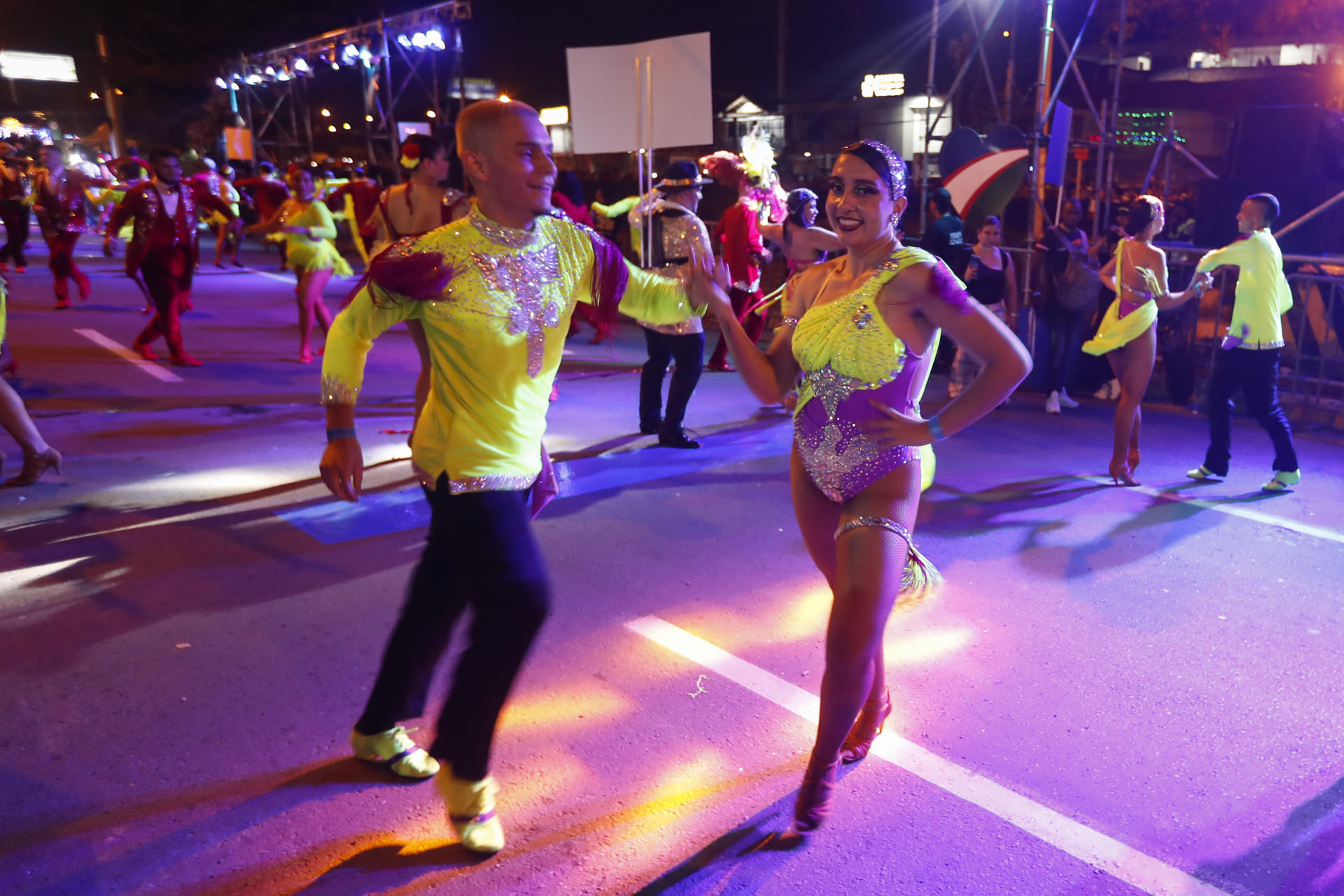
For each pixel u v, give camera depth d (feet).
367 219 26.22
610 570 15.26
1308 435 24.73
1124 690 11.84
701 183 23.89
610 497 18.84
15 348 32.65
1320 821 9.39
